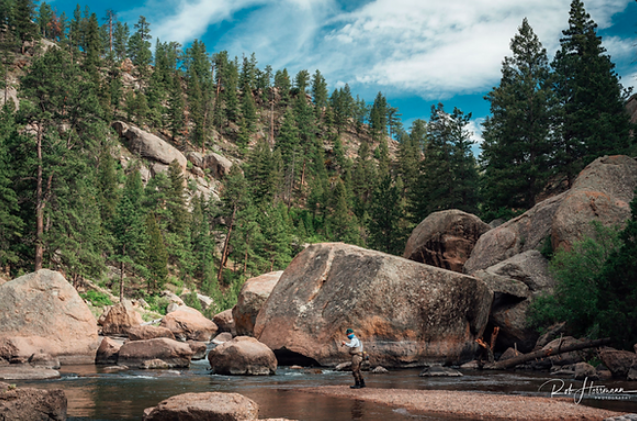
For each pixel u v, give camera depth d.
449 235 30.20
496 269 21.11
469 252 29.73
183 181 90.75
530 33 43.69
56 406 7.14
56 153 39.53
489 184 40.25
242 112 149.62
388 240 60.53
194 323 32.50
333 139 157.00
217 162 110.56
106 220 61.25
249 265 81.25
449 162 52.62
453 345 17.72
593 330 15.13
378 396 9.75
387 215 60.56
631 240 15.12
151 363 16.00
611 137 32.59
